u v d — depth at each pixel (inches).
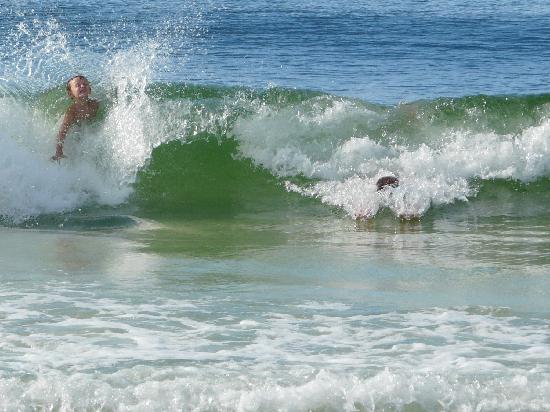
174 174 1098.1
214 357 538.9
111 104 1122.0
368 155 1109.7
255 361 532.4
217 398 480.1
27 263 772.0
